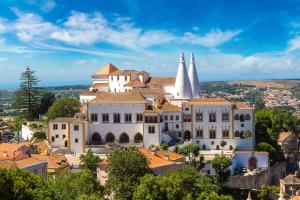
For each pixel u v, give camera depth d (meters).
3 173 102.38
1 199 99.00
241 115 198.00
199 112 199.12
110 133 194.88
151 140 191.50
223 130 198.12
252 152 189.12
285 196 161.00
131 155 129.62
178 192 118.00
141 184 117.56
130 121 194.12
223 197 124.44
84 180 113.69
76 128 189.38
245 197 172.75
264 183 184.50
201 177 143.38
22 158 151.25
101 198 110.75
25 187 102.94
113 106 194.75
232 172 180.25
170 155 170.62
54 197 106.50
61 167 156.62
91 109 195.62
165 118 199.75
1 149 166.75
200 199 124.50
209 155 188.75
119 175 127.19
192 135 199.25
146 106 194.25
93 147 188.75
